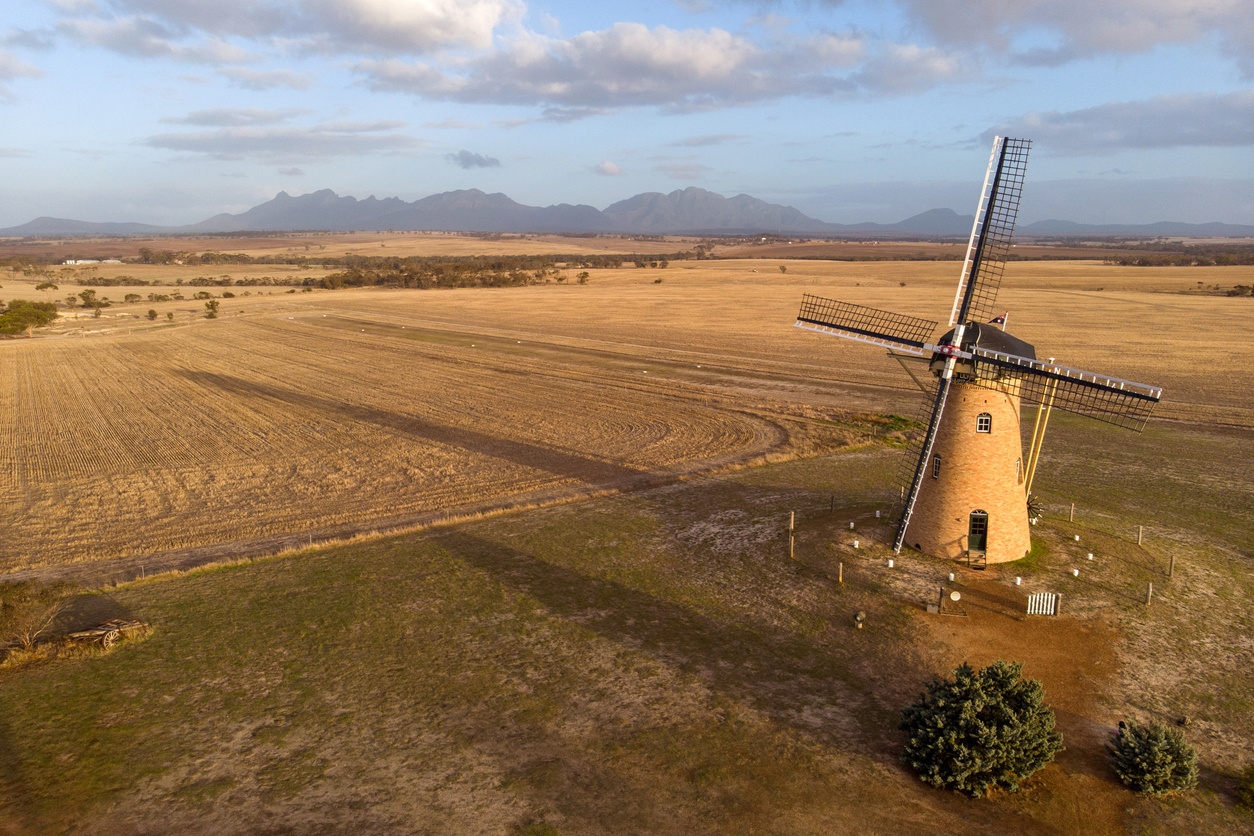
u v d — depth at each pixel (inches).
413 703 855.1
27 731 807.7
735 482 1672.0
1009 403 1125.1
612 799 693.9
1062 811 675.4
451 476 1775.3
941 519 1162.6
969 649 938.7
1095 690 855.1
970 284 1192.2
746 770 732.0
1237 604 1049.5
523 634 1011.9
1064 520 1343.5
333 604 1113.4
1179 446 1921.8
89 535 1446.9
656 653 958.4
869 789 705.6
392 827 661.3
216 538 1409.9
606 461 1875.0
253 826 665.6
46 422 2469.2
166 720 828.0
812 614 1043.9
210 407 2637.8
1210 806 681.0
